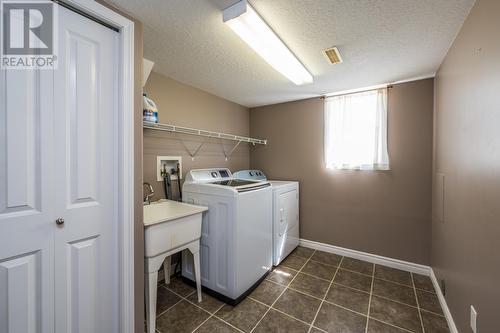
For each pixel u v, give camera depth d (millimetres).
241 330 1499
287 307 1736
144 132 2004
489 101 996
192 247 1722
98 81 1149
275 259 2398
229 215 1768
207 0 1170
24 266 935
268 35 1419
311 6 1201
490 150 987
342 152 2650
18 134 912
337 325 1541
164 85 2164
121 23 1203
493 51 959
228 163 3041
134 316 1268
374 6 1198
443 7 1198
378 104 2420
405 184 2334
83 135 1096
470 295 1184
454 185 1489
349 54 1741
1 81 874
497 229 921
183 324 1554
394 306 1741
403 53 1719
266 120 3318
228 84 2418
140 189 1307
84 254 1108
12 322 907
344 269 2359
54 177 1007
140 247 1311
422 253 2260
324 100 2797
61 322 1032
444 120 1764
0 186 874
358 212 2607
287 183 2742
